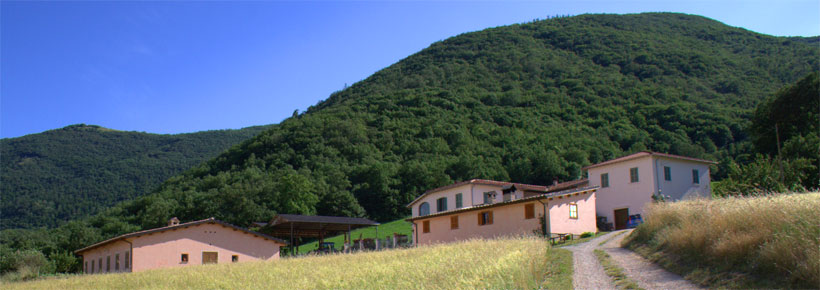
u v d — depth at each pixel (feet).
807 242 35.24
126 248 113.19
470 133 340.59
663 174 125.90
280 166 295.28
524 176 273.13
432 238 126.82
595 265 55.93
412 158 304.09
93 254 134.41
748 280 37.14
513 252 59.88
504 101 414.82
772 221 41.47
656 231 65.46
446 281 48.70
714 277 40.14
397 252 83.97
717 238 45.75
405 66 630.74
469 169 276.00
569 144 302.04
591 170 139.74
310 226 136.87
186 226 115.96
